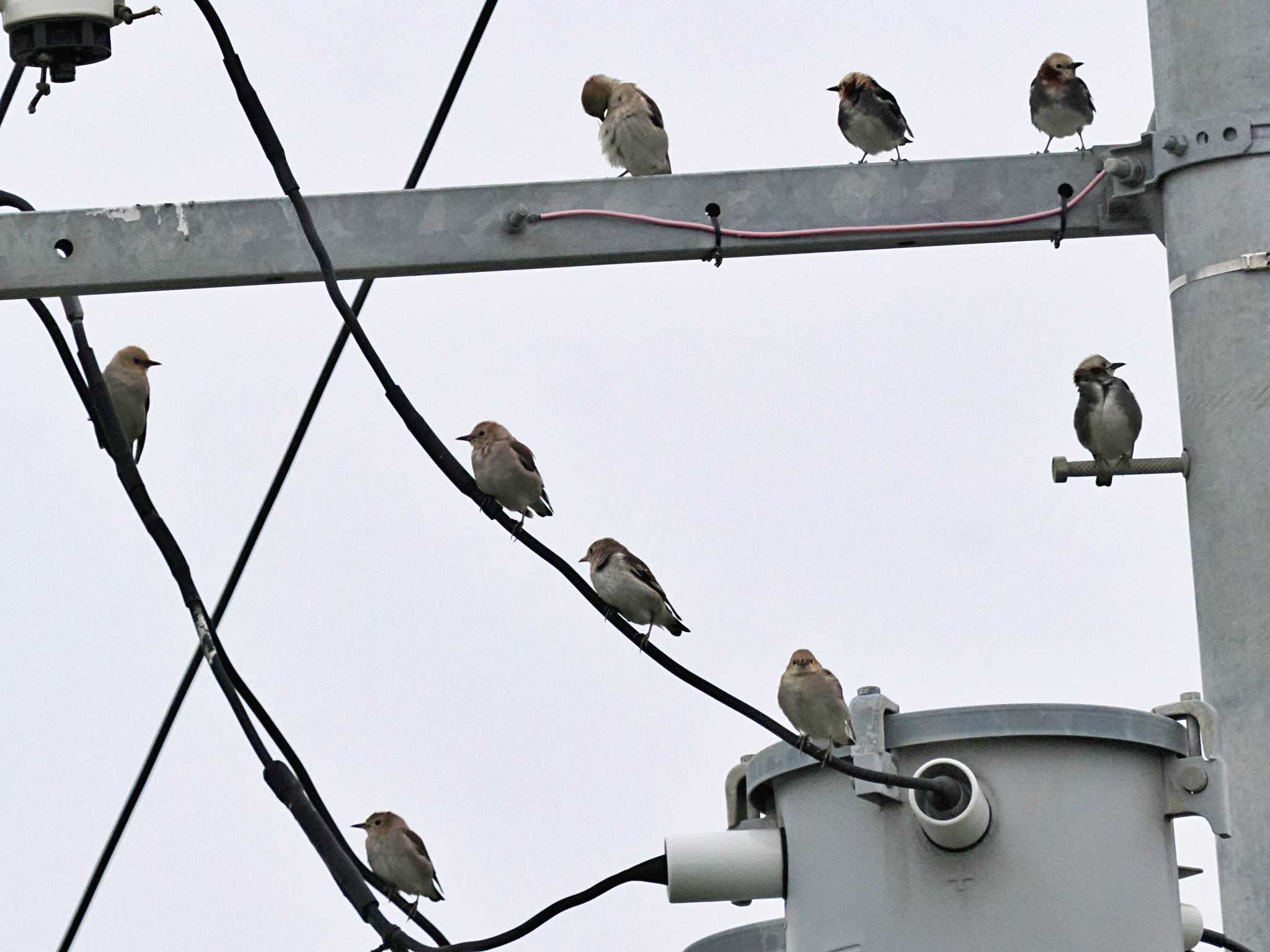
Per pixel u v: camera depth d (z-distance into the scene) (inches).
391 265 502.3
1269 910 437.7
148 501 493.4
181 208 497.7
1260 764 446.0
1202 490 465.7
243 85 467.5
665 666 426.6
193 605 479.8
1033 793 377.4
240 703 466.0
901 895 376.2
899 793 376.8
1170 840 387.9
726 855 395.2
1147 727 384.5
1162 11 493.0
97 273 494.0
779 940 463.5
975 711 379.9
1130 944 374.3
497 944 419.5
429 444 448.1
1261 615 454.0
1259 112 479.2
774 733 399.9
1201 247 478.6
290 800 453.1
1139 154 502.3
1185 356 476.1
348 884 436.8
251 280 497.4
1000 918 372.2
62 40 525.0
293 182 466.6
